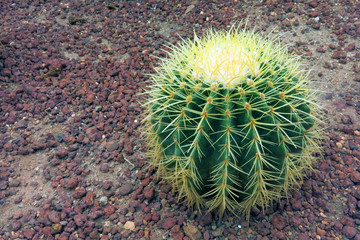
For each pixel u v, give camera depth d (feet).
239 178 8.10
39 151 12.04
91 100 13.83
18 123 13.02
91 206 10.09
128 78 14.97
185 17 18.45
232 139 7.41
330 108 13.07
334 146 11.58
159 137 8.46
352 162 10.96
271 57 8.39
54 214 9.71
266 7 18.62
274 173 8.05
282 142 7.39
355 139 11.83
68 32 17.85
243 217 9.34
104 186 10.56
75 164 11.43
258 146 7.50
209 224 9.23
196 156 7.50
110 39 17.43
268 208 9.47
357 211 9.52
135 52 16.42
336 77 14.35
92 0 20.29
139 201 10.10
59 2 20.33
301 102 7.89
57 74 15.28
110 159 11.56
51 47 16.79
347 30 16.52
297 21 17.31
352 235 8.87
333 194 10.01
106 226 9.44
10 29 17.90
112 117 13.24
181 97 7.80
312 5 18.24
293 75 8.57
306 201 9.81
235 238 8.91
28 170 11.34
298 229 9.14
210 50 8.26
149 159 11.38
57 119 13.17
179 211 9.67
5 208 10.15
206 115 7.26
